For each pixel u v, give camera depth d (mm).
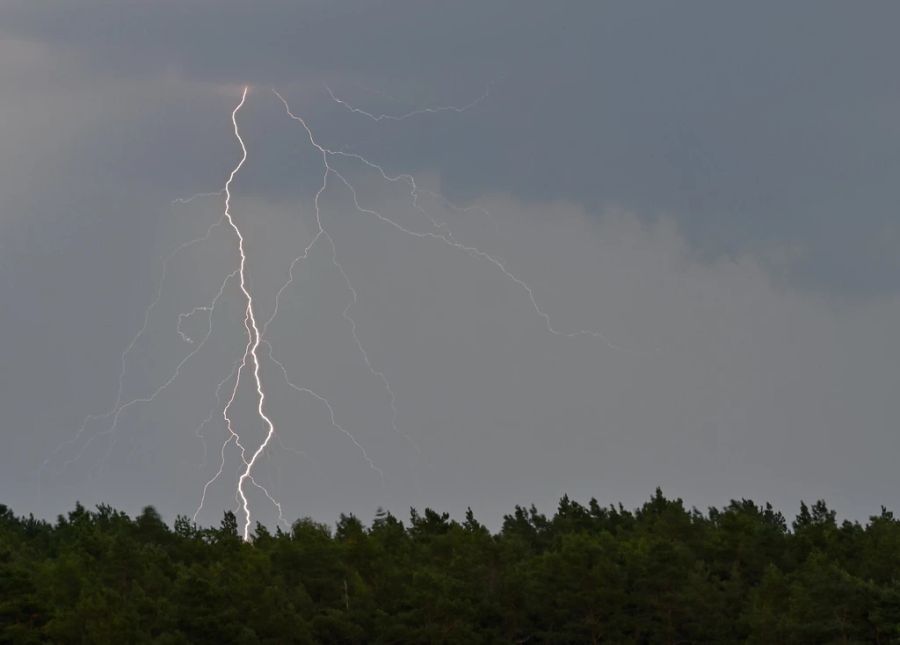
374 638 99500
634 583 103438
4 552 105062
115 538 105625
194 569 102500
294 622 95062
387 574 105250
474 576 106000
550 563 104375
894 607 94875
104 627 87000
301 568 106562
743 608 105375
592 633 101875
